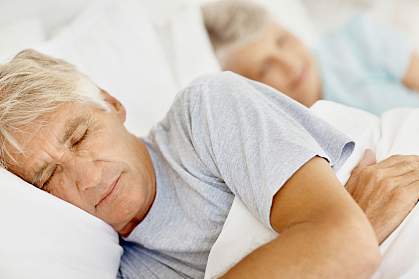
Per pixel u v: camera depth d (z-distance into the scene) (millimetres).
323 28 1928
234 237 847
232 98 894
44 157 915
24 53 1009
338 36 1829
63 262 891
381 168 865
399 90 1691
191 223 934
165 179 994
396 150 943
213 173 906
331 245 698
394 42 1751
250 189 808
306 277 699
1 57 1441
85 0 1690
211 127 880
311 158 796
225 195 908
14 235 871
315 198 748
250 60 1690
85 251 922
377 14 1922
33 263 865
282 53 1710
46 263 875
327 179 769
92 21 1530
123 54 1483
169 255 976
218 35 1706
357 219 712
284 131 824
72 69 1011
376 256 709
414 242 788
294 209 758
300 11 1861
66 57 1445
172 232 946
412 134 960
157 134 1027
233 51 1696
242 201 847
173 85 1483
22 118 910
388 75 1743
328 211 725
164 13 1766
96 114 962
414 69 1716
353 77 1733
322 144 880
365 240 703
